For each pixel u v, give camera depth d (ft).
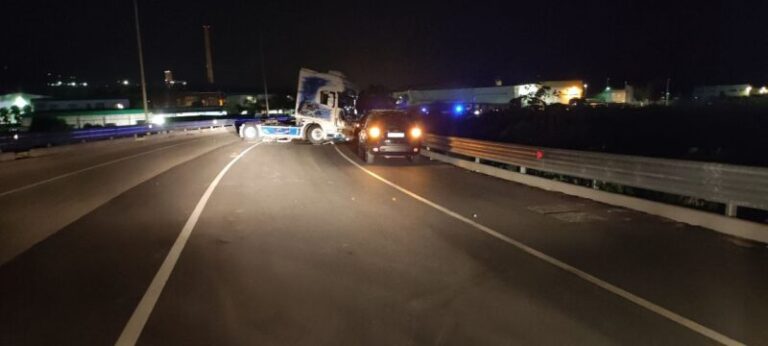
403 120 67.21
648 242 27.32
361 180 53.01
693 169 30.89
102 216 36.24
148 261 24.99
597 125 92.89
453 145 68.23
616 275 22.18
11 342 16.21
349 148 99.14
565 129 92.58
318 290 20.67
